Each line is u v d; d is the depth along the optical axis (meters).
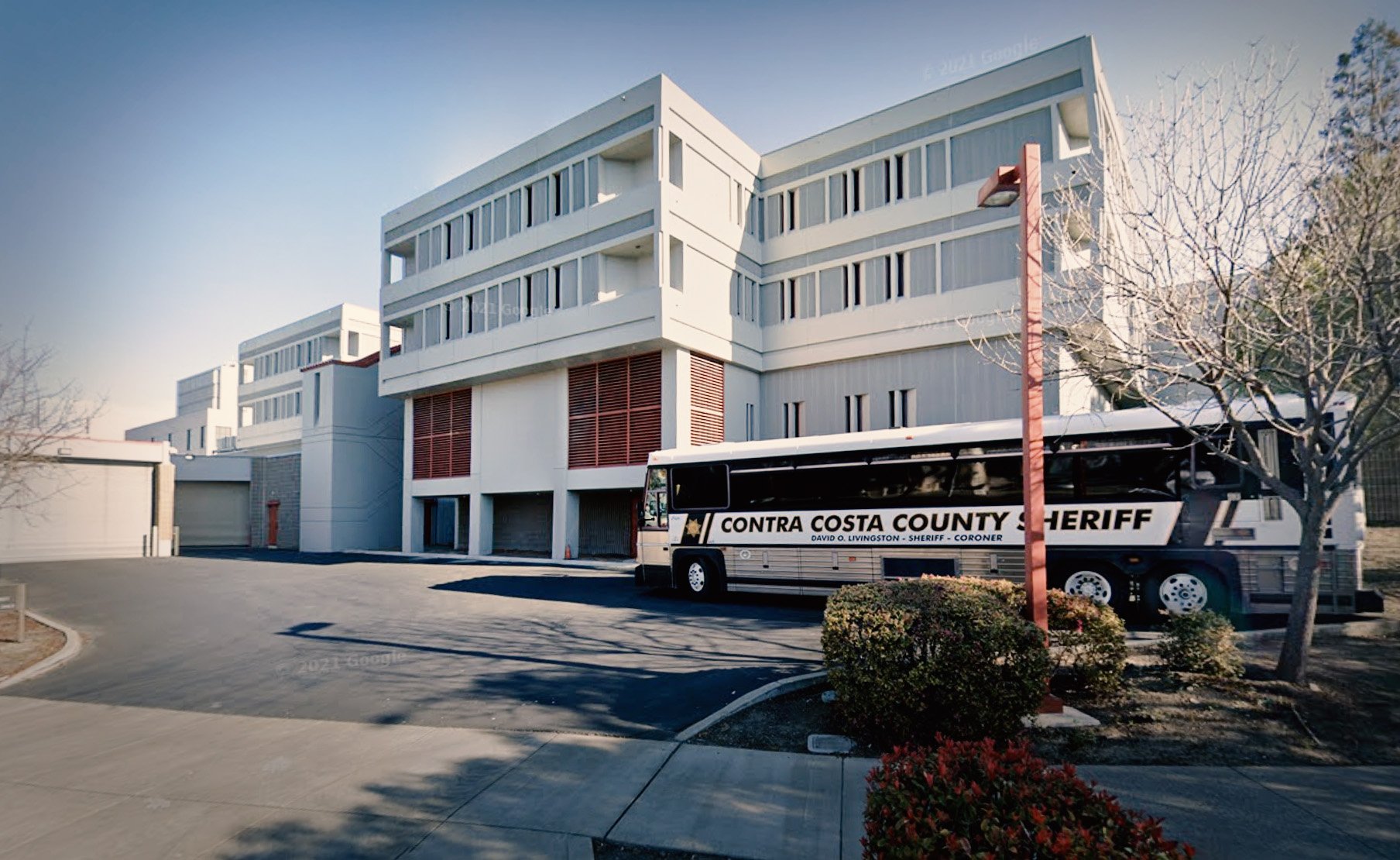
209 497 42.38
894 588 6.71
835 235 24.97
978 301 21.36
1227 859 4.06
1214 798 4.80
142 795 5.48
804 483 14.26
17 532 31.06
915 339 22.58
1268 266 6.92
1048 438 11.93
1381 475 17.81
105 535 33.19
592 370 25.75
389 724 7.16
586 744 6.32
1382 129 6.55
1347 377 6.71
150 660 10.98
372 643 11.46
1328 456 6.79
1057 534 11.72
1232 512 10.62
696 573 15.52
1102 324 7.55
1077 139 22.94
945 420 21.98
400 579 21.00
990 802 2.99
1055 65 20.41
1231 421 7.17
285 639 12.15
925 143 22.91
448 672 9.30
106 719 7.79
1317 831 4.36
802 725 6.55
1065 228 8.83
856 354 24.05
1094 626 6.76
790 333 25.88
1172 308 6.79
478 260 28.77
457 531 32.66
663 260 22.61
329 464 35.84
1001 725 5.73
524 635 11.67
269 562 29.14
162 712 8.01
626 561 24.91
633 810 4.95
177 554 35.50
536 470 27.25
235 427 62.03
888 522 13.23
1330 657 7.82
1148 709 6.49
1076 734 5.81
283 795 5.40
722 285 24.88
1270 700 6.46
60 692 9.22
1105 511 11.44
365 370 37.19
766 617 12.84
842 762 5.67
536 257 26.59
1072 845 2.65
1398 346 6.11
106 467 33.53
